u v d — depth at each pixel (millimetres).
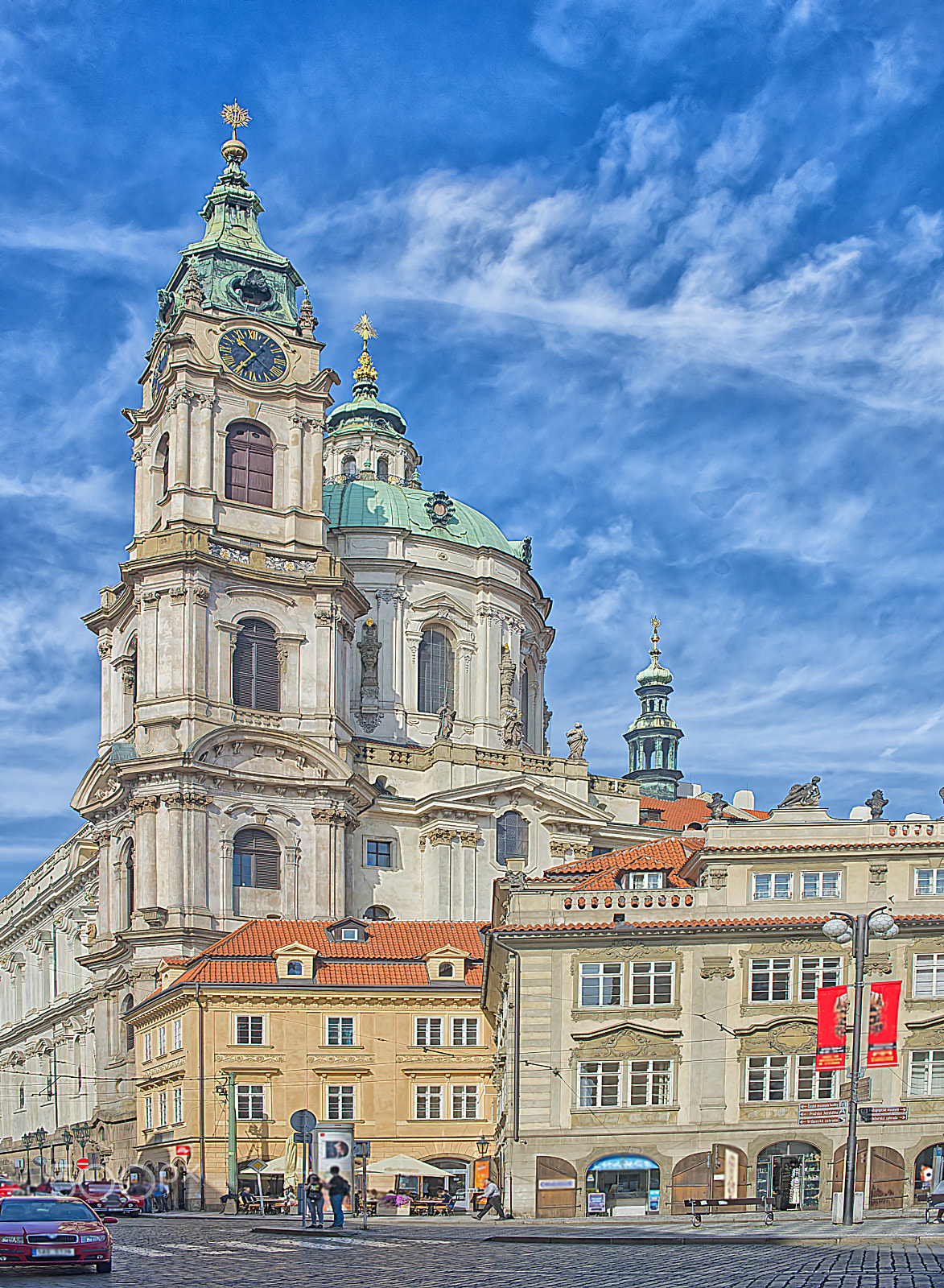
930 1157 63062
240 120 121125
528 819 111562
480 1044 81500
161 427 109250
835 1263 31250
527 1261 35062
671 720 173125
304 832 103000
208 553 103812
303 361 112125
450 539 122250
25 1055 133875
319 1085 79812
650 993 64500
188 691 101188
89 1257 34219
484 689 120625
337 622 108562
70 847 123875
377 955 83250
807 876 65938
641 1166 62781
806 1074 63781
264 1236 48625
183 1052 79938
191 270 111375
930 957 64625
